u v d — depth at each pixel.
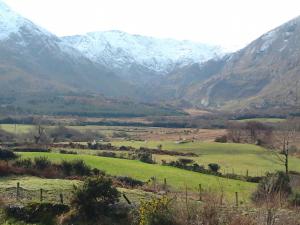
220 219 20.31
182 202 22.88
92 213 28.44
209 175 63.41
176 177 57.16
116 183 43.38
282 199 24.31
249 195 41.00
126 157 77.38
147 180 52.19
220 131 161.75
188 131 168.88
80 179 46.75
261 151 99.56
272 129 127.06
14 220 27.22
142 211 22.53
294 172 72.44
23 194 34.44
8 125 146.75
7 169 46.56
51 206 28.70
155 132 167.38
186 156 91.81
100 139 131.88
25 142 100.56
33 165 50.88
